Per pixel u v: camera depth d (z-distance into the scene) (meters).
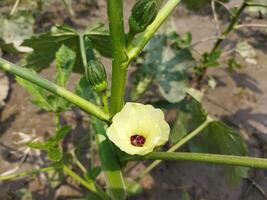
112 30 0.19
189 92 0.33
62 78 0.24
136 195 0.32
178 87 0.34
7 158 0.34
